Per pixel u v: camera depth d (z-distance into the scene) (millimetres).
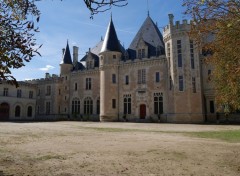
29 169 6844
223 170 6750
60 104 52062
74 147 10664
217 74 9820
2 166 7160
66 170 6730
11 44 3672
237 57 6883
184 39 34156
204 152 9398
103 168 6938
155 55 39250
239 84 8008
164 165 7312
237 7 6371
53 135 15891
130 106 40094
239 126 24828
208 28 7211
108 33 43125
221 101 10727
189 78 33281
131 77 40438
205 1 6836
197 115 32500
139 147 10648
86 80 48250
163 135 16156
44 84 54688
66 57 52531
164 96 36344
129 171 6617
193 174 6344
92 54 48719
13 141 12656
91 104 46719
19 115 50062
